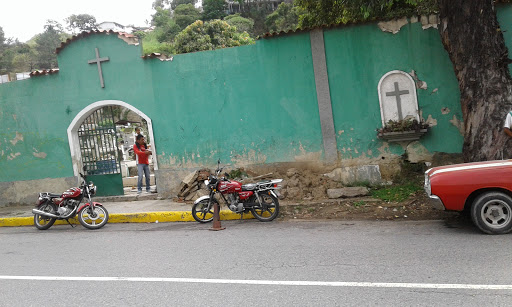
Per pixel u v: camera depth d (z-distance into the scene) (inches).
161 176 438.6
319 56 391.5
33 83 462.6
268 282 184.5
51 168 466.9
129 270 218.8
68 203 354.3
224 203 380.8
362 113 388.8
